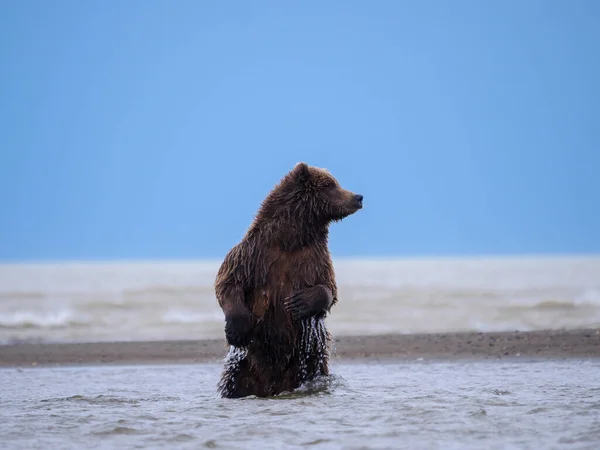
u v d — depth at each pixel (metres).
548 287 139.88
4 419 30.80
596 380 41.50
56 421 30.30
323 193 35.75
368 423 29.12
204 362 54.88
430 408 31.84
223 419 30.14
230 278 35.09
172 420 30.11
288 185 35.91
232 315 33.97
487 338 60.91
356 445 25.86
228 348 38.34
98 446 26.22
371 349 58.22
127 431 28.31
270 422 29.38
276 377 36.09
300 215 35.50
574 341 58.25
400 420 29.56
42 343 65.06
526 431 27.59
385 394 36.12
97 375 48.62
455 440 26.45
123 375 48.53
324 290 34.38
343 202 35.75
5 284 183.38
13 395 39.31
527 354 54.06
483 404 32.81
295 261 35.31
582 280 181.75
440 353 55.84
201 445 26.09
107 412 32.41
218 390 37.47
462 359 53.19
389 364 51.81
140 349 60.22
